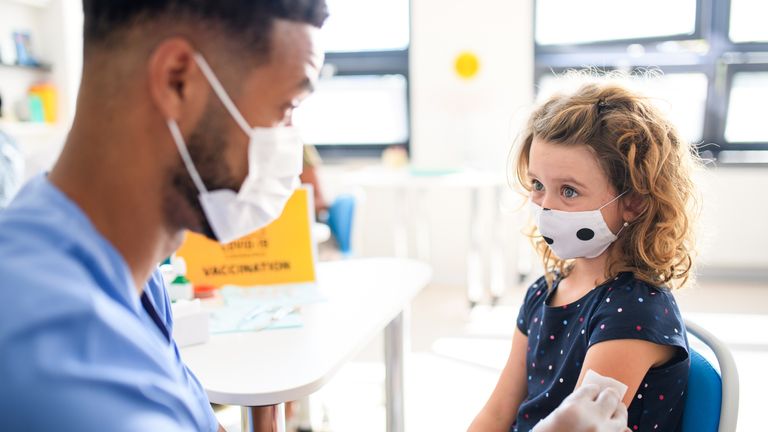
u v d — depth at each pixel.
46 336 0.42
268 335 1.04
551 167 0.91
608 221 0.90
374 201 4.18
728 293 3.60
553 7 3.95
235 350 0.98
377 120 4.31
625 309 0.84
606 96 0.94
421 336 3.00
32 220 0.49
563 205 0.91
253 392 0.82
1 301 0.42
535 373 0.97
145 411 0.48
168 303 0.77
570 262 1.05
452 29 3.96
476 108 3.98
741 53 3.83
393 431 1.55
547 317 0.97
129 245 0.57
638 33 3.90
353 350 0.97
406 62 4.18
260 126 0.58
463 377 2.49
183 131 0.55
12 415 0.40
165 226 0.59
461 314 3.36
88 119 0.54
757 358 2.62
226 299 1.26
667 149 0.90
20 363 0.40
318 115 4.35
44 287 0.44
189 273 1.33
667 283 0.92
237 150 0.58
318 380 0.86
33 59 3.58
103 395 0.44
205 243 1.34
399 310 1.20
